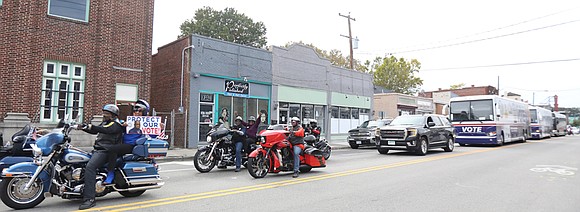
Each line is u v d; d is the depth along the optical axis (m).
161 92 20.61
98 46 16.41
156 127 12.77
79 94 15.96
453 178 9.74
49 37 15.18
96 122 16.03
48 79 15.20
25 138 7.43
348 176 9.90
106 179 6.43
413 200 7.03
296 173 9.69
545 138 40.59
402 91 54.38
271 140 9.66
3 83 14.11
